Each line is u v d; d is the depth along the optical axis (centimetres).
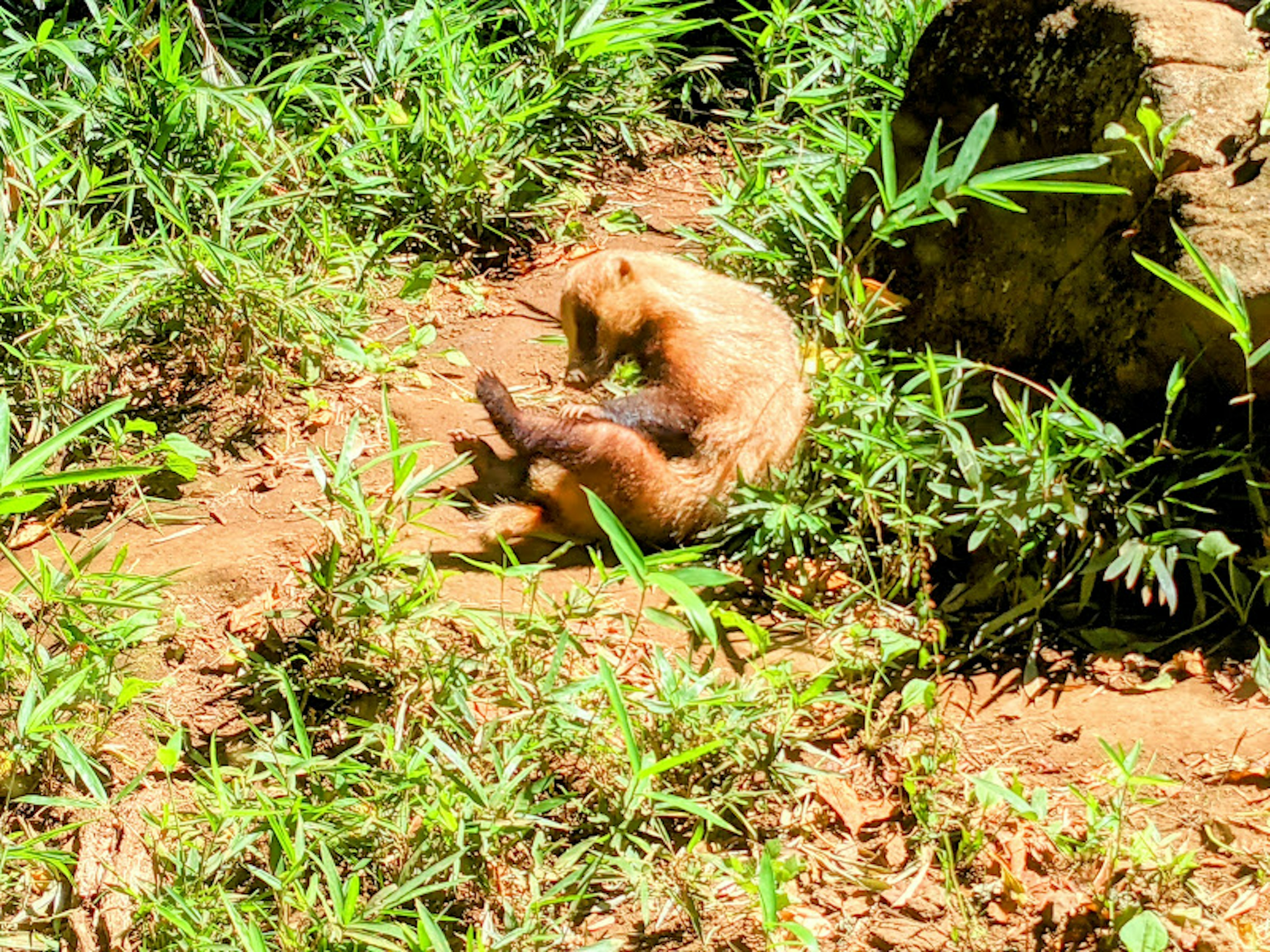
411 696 403
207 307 578
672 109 830
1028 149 520
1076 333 482
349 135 705
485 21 809
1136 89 469
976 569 450
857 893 357
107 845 381
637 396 504
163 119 658
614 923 354
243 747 407
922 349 548
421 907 329
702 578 355
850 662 416
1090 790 373
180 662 439
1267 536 416
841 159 630
